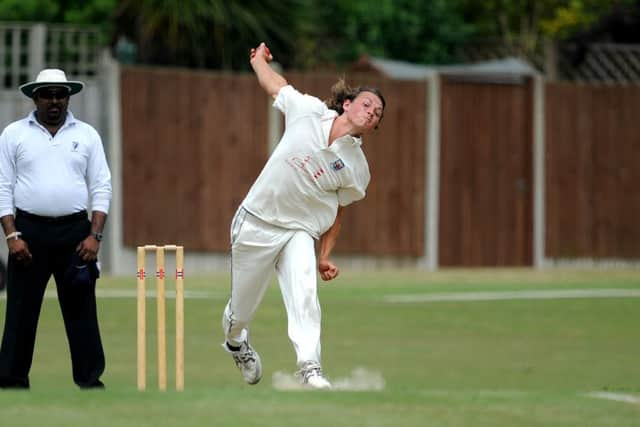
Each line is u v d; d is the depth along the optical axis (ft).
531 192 267.59
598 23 288.92
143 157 245.86
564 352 160.25
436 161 261.24
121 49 262.06
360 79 257.34
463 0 330.34
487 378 139.74
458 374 142.51
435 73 260.42
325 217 111.75
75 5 257.34
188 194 248.73
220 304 198.39
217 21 262.67
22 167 108.99
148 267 247.09
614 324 185.26
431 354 157.17
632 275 254.68
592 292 221.46
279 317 188.55
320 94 254.27
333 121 109.19
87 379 110.93
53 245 109.19
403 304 203.10
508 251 267.39
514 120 266.77
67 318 111.04
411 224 260.83
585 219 269.85
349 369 144.66
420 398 92.89
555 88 268.00
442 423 84.33
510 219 267.18
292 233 110.93
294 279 109.50
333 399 91.61
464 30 312.09
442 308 199.21
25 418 84.02
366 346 163.12
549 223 268.82
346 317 188.55
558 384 135.74
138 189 245.65
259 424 82.53
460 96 263.08
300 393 94.38
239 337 116.78
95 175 110.73
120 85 244.01
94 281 110.52
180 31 265.75
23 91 108.37
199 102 248.93
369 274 249.14
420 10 310.04
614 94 269.44
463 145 263.90
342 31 307.58
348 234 256.93
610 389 122.31
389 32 307.78
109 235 244.42
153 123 246.47
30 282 109.70
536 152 267.18
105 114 244.42
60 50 245.04
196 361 150.92
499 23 332.39
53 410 86.79
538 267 268.00
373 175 257.96
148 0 260.01
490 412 88.48
